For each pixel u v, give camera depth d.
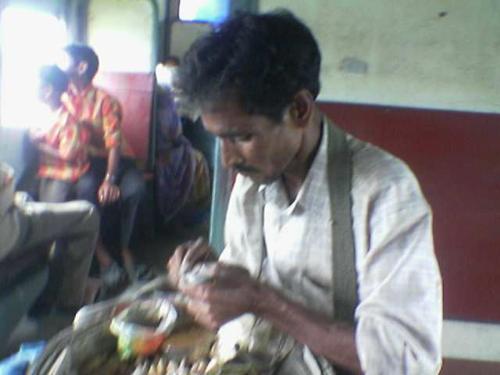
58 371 1.19
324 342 1.05
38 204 3.50
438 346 1.04
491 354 2.98
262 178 1.10
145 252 4.55
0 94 4.07
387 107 2.87
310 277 1.19
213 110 1.00
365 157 1.14
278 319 1.07
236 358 1.21
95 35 4.38
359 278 1.13
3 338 3.11
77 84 4.07
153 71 4.41
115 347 1.26
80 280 3.61
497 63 2.83
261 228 1.28
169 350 1.23
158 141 4.63
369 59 2.86
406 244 1.07
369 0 2.82
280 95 0.99
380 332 1.03
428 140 2.88
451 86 2.86
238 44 0.97
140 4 4.34
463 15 2.81
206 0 4.26
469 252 2.93
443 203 2.91
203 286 1.07
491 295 2.95
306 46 1.02
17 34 4.12
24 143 4.09
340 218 1.13
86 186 4.10
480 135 2.87
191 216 4.91
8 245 3.09
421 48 2.84
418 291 1.05
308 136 1.13
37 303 3.59
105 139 4.11
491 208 2.90
